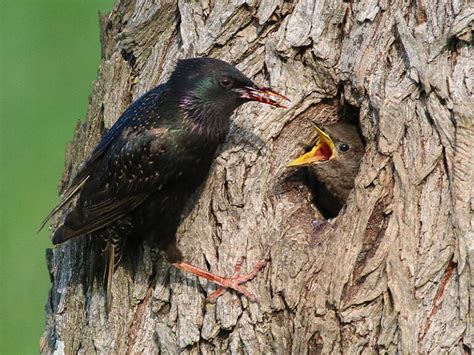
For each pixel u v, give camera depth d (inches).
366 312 464.1
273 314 475.5
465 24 483.5
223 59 525.0
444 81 481.1
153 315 499.8
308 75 515.2
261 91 496.4
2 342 731.4
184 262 494.6
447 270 465.1
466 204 464.4
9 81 939.3
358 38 506.3
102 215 496.4
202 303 489.1
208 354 485.7
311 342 467.5
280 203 498.3
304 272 472.1
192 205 507.2
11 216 818.8
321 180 536.1
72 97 927.7
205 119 493.7
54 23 987.9
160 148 489.4
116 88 541.3
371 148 486.3
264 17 521.0
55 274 541.3
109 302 502.9
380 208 476.1
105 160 499.8
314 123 520.1
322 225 486.0
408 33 492.4
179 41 538.6
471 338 455.8
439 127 477.4
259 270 481.7
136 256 510.6
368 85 494.0
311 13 514.3
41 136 893.8
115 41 559.8
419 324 460.8
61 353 520.7
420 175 474.3
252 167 505.0
